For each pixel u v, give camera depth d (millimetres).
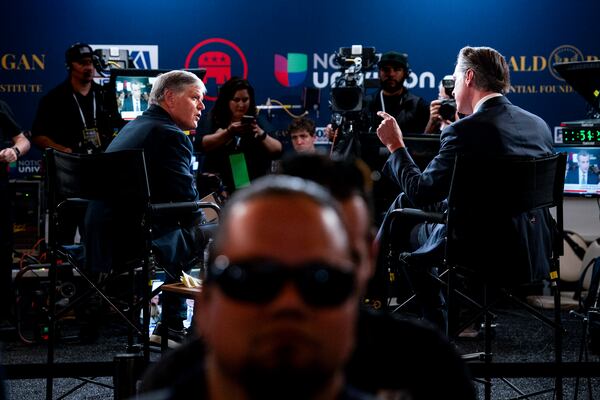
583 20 7219
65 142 6062
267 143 5840
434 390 1151
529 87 7246
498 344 5004
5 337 5254
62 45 7113
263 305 622
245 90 5867
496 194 3191
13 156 5191
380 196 5113
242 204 670
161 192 4094
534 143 3428
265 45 7211
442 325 3801
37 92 7113
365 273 880
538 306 6074
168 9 7160
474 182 3186
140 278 4582
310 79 7238
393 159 3609
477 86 3521
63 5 7105
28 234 6066
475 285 3807
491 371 2633
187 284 3633
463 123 3430
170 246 3955
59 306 5043
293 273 623
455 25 7230
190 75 4262
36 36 7094
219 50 7188
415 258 3498
